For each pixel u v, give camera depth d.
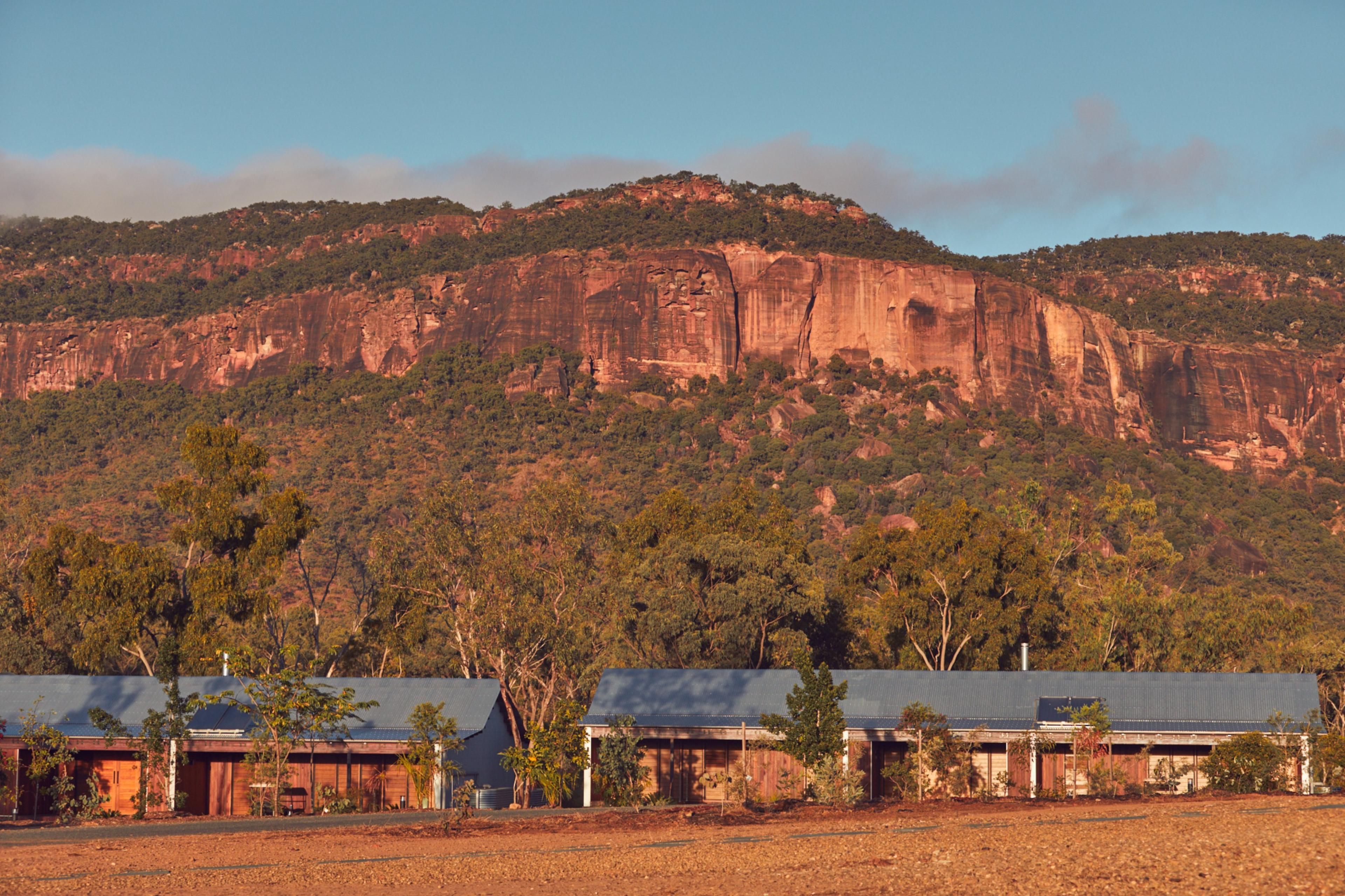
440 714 48.66
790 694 45.69
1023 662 53.56
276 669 66.19
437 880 25.64
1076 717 42.91
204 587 65.06
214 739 46.38
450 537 69.44
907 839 28.98
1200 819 30.75
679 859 27.22
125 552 64.94
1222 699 45.06
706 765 47.53
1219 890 20.64
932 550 75.75
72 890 24.98
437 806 44.62
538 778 45.12
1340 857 22.95
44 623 69.81
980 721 45.38
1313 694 44.47
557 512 71.31
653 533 78.44
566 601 70.19
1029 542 76.94
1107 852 24.86
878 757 46.16
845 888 22.77
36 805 44.97
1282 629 76.69
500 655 66.94
